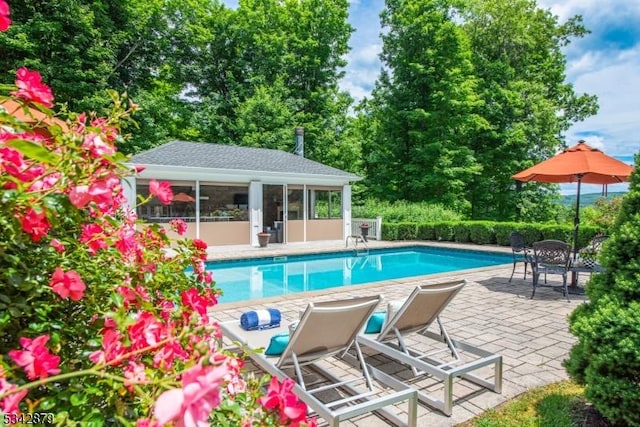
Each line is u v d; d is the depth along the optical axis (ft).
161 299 5.67
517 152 69.51
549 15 74.74
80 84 49.03
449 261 43.75
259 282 33.17
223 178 42.42
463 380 11.58
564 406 9.68
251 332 12.50
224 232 42.83
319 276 35.78
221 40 75.51
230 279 34.14
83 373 3.14
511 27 70.28
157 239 6.23
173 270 6.15
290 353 9.75
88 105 48.78
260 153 52.16
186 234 39.93
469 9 71.92
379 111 72.49
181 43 71.20
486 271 30.55
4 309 3.70
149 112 59.82
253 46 76.89
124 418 3.38
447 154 66.33
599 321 8.27
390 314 12.58
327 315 9.33
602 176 26.45
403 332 12.25
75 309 4.54
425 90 67.56
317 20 78.89
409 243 50.31
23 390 2.88
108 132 4.94
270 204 47.21
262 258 39.37
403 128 70.38
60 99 49.08
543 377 11.66
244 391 4.63
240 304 19.34
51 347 3.79
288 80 78.84
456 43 63.82
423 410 9.89
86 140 3.86
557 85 76.13
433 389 11.06
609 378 7.92
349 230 52.85
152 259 5.68
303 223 49.14
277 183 46.50
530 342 14.65
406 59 66.23
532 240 44.01
